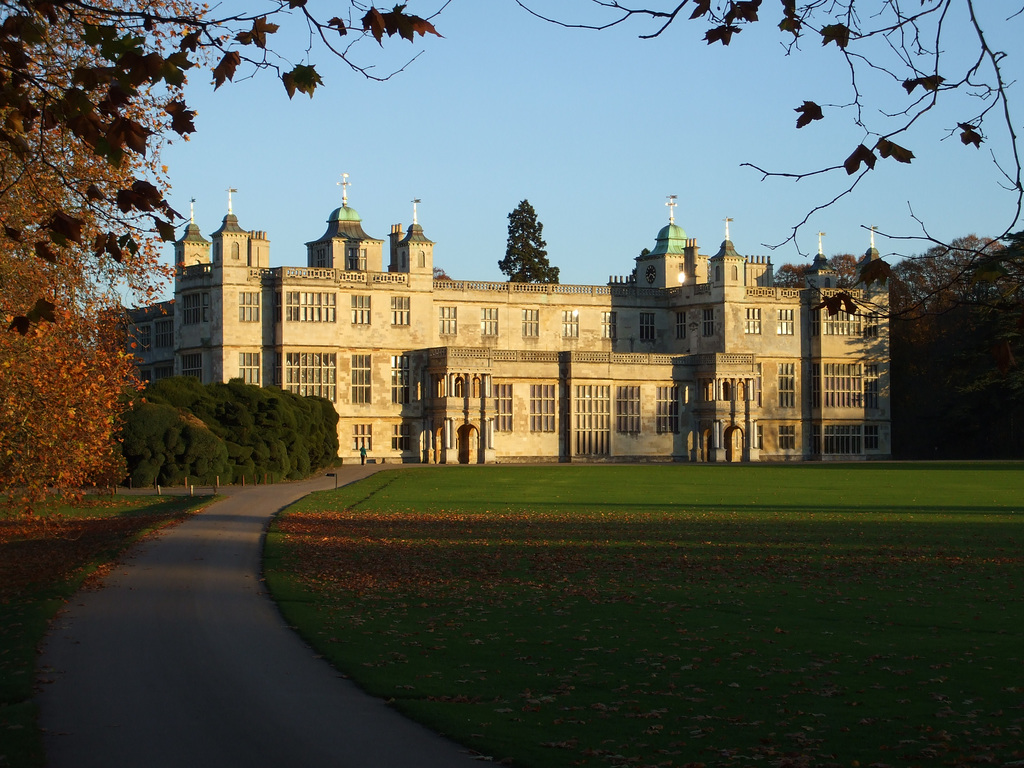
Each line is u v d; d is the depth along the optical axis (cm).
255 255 11075
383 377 10938
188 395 7525
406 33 1243
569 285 12238
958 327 12138
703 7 1205
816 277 12469
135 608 2678
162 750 1616
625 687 1952
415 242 11138
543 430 11344
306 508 5272
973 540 3978
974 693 1908
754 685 1966
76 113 1320
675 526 4497
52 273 3123
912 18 1153
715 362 11656
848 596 2828
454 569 3297
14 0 1480
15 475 3047
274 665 2123
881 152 1182
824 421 12338
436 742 1656
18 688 1916
